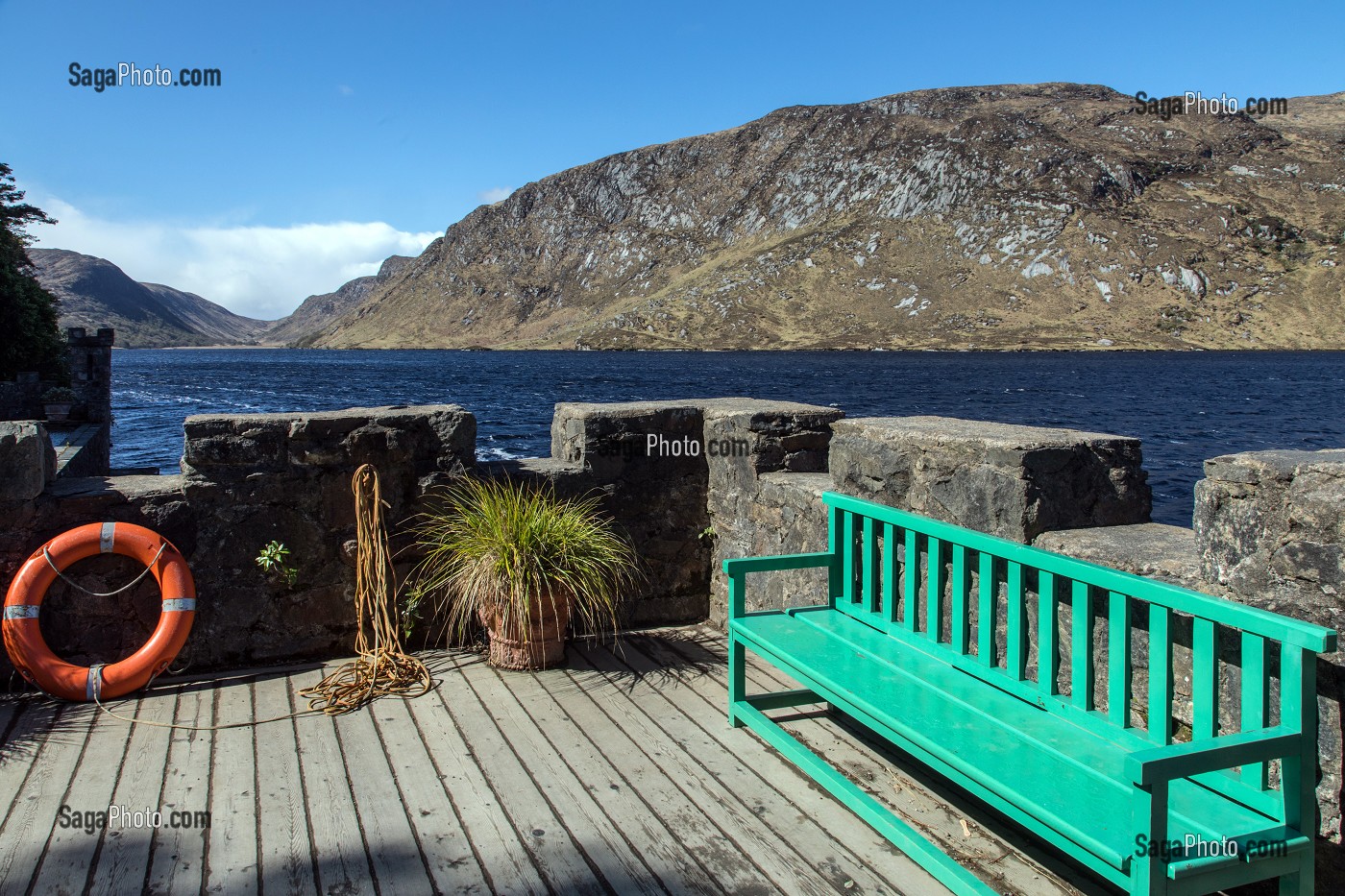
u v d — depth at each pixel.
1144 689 2.46
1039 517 2.77
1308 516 2.00
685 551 4.83
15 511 3.67
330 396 62.34
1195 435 37.34
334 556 4.13
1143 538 2.65
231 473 3.94
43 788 2.88
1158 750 1.78
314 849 2.52
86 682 3.57
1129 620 2.30
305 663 4.08
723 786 2.92
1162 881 1.75
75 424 20.84
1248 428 40.09
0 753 3.13
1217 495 2.22
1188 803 2.03
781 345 194.12
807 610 3.57
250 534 3.99
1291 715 1.88
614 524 4.65
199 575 3.93
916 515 3.21
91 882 2.36
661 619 4.81
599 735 3.32
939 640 3.00
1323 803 2.04
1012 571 2.66
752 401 4.90
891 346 180.38
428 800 2.82
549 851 2.52
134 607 3.82
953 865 2.32
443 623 4.35
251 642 4.04
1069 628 2.72
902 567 3.36
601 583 4.08
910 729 2.41
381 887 2.33
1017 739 2.34
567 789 2.89
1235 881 1.83
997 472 2.86
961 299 198.25
